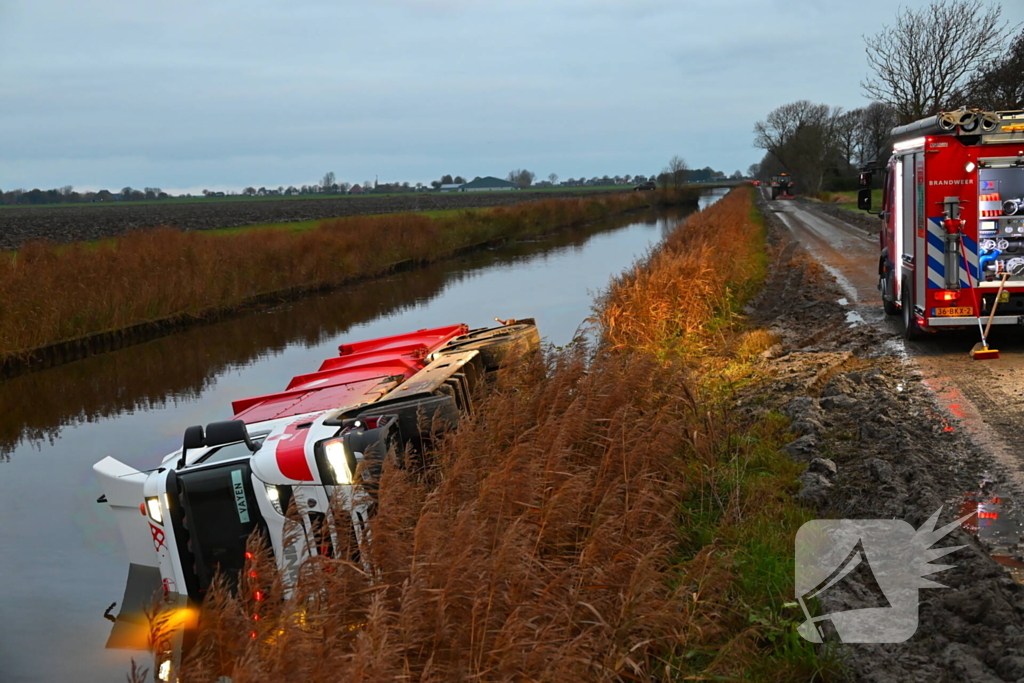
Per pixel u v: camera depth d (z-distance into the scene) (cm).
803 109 10575
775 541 586
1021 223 1198
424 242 3784
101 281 2141
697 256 1869
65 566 716
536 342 1193
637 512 547
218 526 586
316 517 574
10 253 2684
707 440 744
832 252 2947
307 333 2098
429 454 730
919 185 1232
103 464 719
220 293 2481
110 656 565
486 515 562
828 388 1027
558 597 484
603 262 3497
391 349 1159
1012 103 3155
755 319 1719
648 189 11338
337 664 400
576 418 695
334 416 708
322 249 3058
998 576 514
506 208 5328
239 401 955
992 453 752
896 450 772
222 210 9375
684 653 475
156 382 1588
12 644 580
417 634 438
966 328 1224
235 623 444
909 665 443
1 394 1554
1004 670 423
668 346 1351
